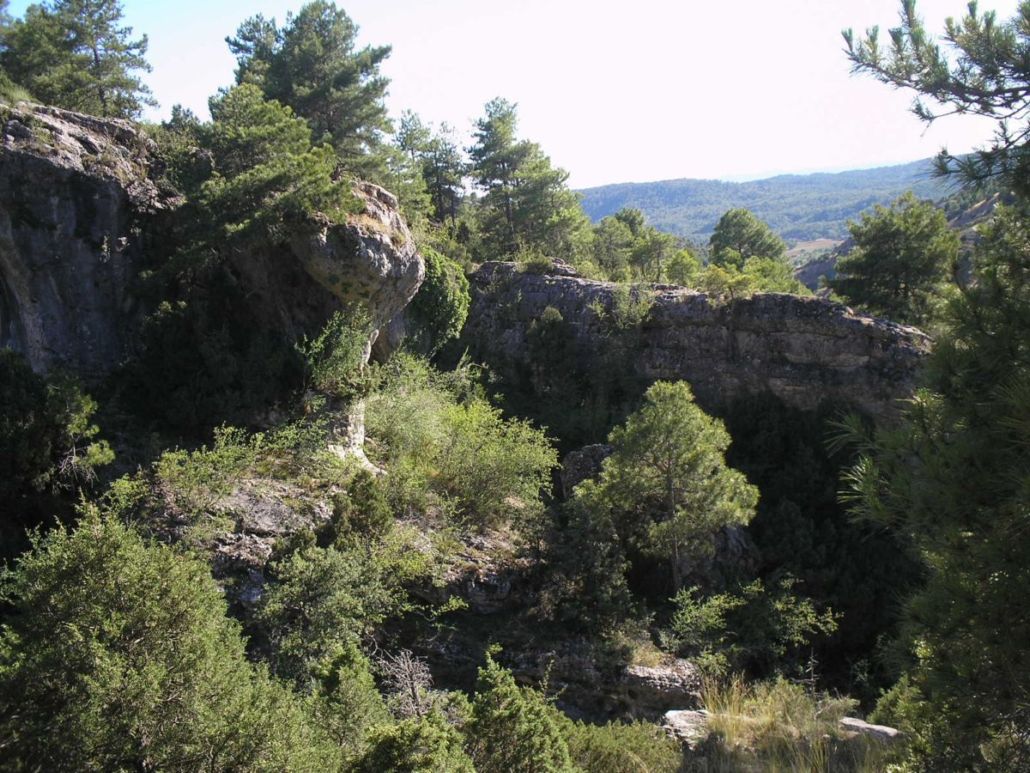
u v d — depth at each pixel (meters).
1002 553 4.99
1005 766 5.16
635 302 31.44
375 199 21.42
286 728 7.04
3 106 18.36
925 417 6.05
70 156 18.48
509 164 51.56
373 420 21.88
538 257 37.16
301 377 19.31
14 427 14.58
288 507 16.39
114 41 35.91
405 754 6.48
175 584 7.26
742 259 66.88
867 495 6.06
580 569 17.33
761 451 25.95
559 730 8.94
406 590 15.98
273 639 12.45
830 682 18.64
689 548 18.78
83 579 7.08
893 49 7.73
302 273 19.73
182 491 15.40
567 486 23.62
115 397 17.66
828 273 91.50
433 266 31.03
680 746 10.36
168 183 20.39
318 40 36.47
